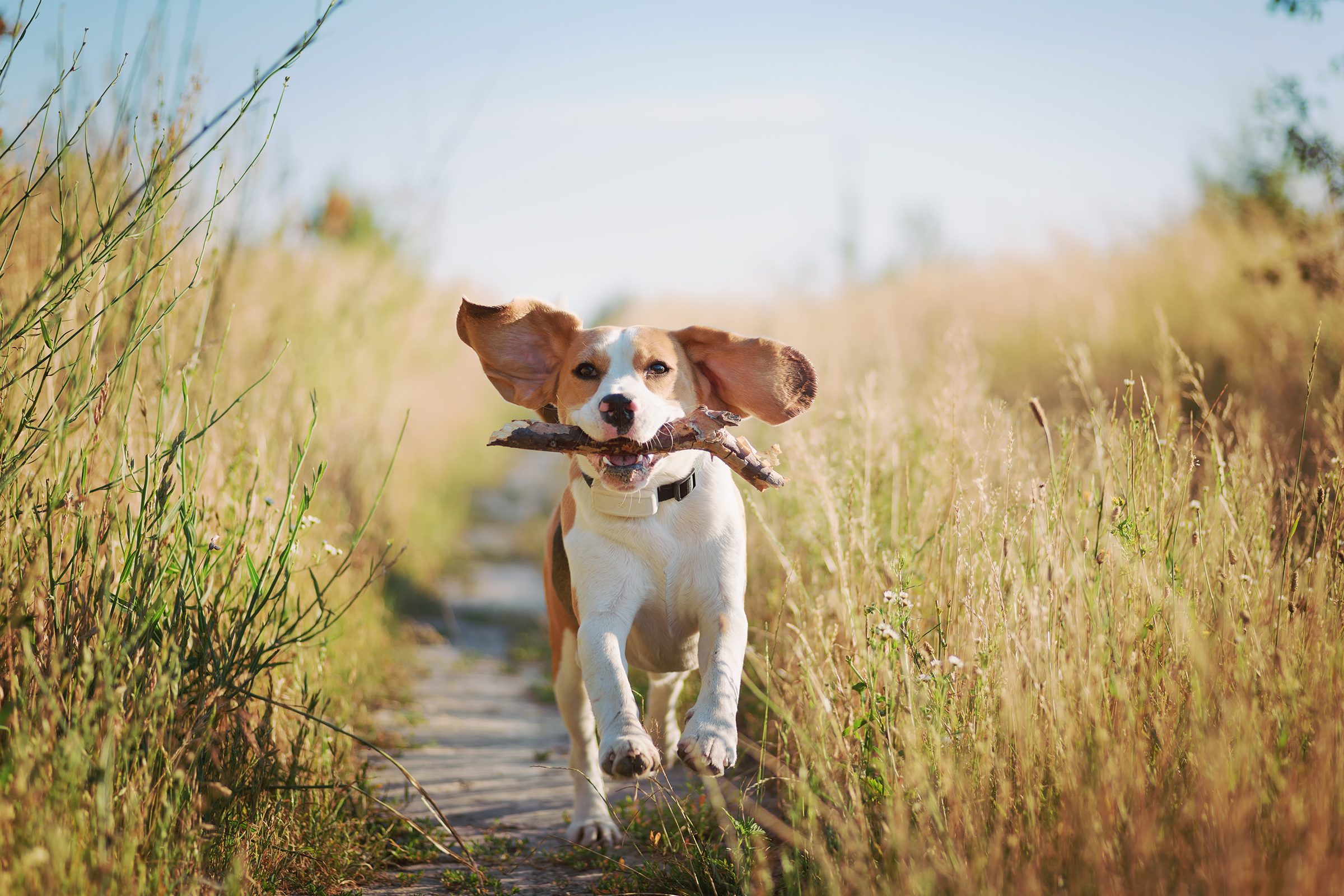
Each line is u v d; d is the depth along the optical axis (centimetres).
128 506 300
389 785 409
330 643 457
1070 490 338
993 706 269
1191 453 319
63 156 296
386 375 852
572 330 350
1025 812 237
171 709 258
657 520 319
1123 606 271
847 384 597
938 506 399
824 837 273
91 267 289
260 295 634
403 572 827
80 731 239
